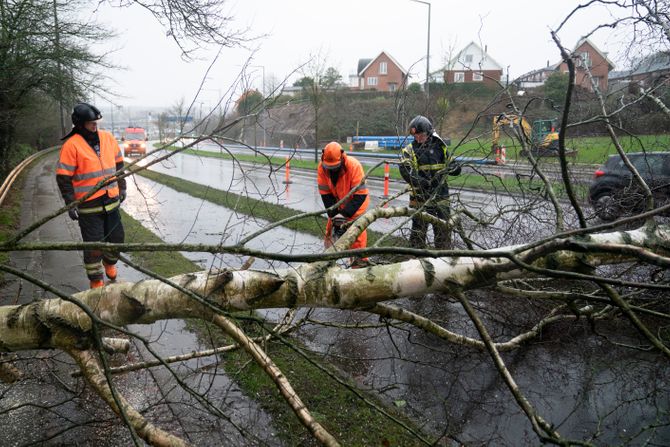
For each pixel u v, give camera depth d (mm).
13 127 16766
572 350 3895
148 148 34812
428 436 2869
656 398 3229
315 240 7754
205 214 10398
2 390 3373
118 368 3225
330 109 22797
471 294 4539
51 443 2824
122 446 2807
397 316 3123
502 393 3338
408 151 4945
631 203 4910
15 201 12766
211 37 5902
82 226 4883
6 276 5828
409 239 5129
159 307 2689
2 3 9914
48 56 11992
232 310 2730
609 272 4531
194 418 3057
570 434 2902
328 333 4367
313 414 3059
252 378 3475
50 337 2678
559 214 3469
